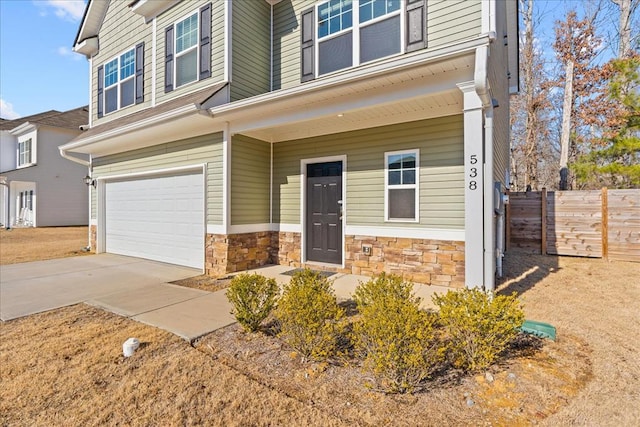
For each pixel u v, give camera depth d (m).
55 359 2.92
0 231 15.69
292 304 2.89
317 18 6.73
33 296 4.93
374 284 3.34
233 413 2.18
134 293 5.07
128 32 8.98
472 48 3.69
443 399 2.27
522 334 3.22
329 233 6.60
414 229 5.51
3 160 19.55
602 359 2.78
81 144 8.43
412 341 2.37
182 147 7.16
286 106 5.40
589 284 5.23
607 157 10.58
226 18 6.57
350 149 6.23
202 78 7.01
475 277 4.13
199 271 6.73
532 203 8.16
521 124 17.92
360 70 4.33
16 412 2.24
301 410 2.19
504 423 2.03
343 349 3.02
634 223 7.01
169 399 2.34
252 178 6.80
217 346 3.14
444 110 5.04
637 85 9.77
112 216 9.32
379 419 2.09
